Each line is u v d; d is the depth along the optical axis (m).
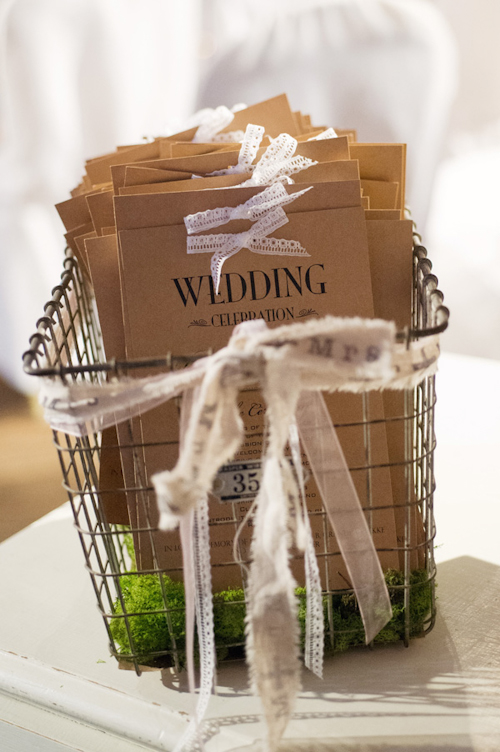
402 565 0.58
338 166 0.56
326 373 0.42
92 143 1.91
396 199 0.63
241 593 0.56
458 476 0.85
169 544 0.57
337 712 0.51
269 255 0.54
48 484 1.64
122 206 0.54
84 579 0.72
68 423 0.45
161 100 1.85
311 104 1.60
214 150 0.65
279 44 1.60
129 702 0.54
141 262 0.54
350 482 0.48
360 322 0.40
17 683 0.58
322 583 0.57
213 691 0.54
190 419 0.44
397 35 1.53
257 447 0.54
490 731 0.49
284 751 0.48
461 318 1.82
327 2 1.55
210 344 0.54
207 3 1.70
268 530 0.44
